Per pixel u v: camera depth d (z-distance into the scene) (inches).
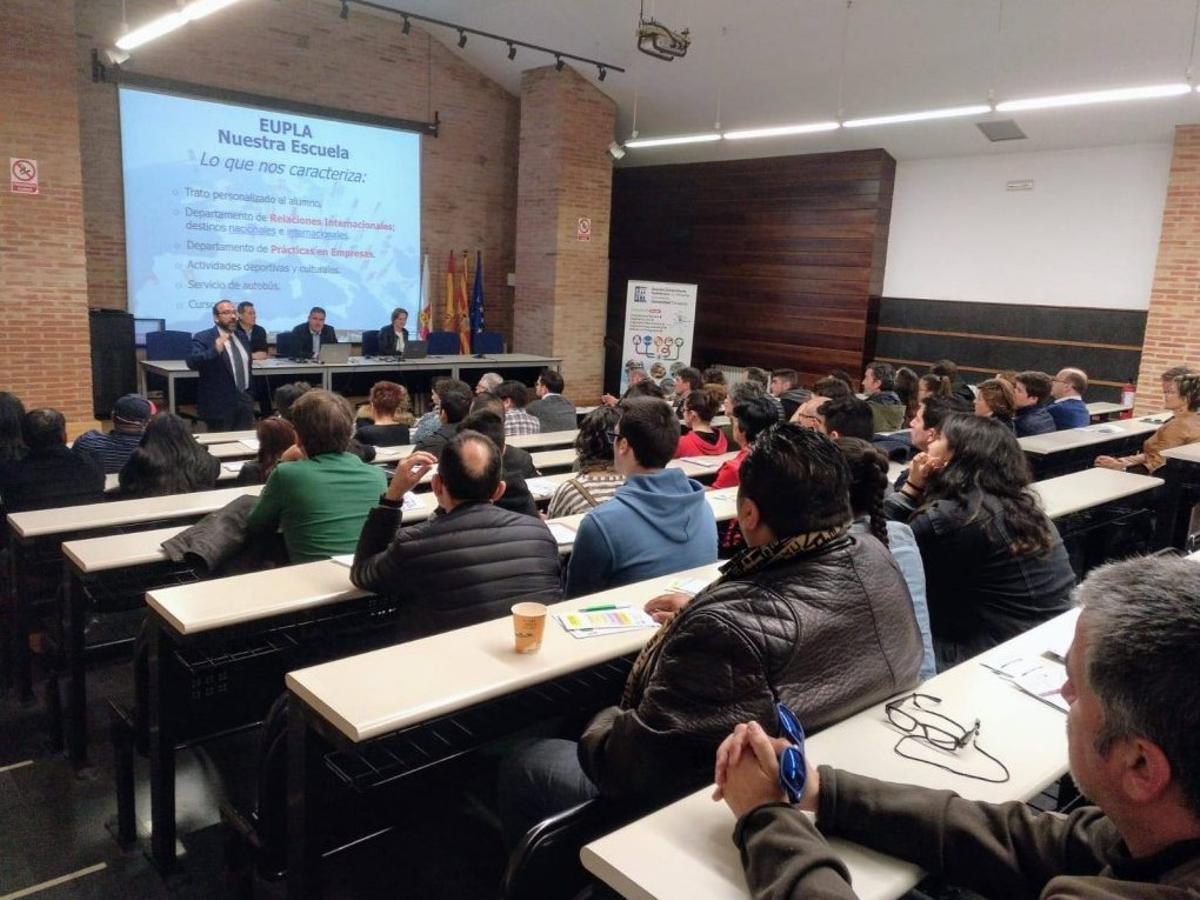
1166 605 30.8
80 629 105.5
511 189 460.1
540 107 408.2
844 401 133.6
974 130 354.3
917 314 398.3
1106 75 285.7
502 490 86.9
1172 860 30.2
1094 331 346.9
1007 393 173.9
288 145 377.1
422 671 65.7
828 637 51.7
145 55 340.2
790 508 53.8
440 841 82.7
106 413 332.2
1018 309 367.2
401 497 86.6
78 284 300.4
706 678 49.4
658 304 434.9
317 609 90.7
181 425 143.5
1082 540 155.3
